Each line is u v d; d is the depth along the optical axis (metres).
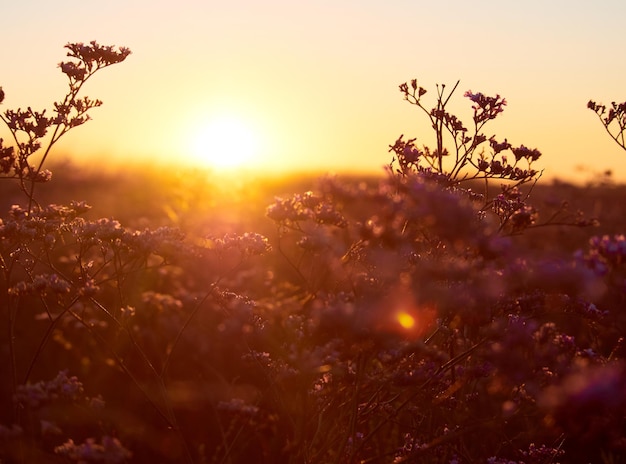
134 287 6.71
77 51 4.49
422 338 3.65
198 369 5.82
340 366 3.31
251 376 5.55
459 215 2.73
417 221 2.96
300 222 4.25
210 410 5.20
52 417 4.07
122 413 4.96
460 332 4.11
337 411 3.99
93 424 4.62
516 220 3.86
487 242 2.74
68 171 15.02
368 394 3.94
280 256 8.66
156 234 4.14
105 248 4.25
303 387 3.54
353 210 3.17
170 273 7.46
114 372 5.70
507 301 3.23
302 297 6.04
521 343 3.03
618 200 11.28
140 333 6.02
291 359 3.31
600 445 3.80
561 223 4.25
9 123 4.41
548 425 2.42
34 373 5.90
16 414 3.79
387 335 2.81
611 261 2.93
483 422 3.32
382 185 3.14
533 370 3.04
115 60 4.58
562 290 2.95
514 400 3.59
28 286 4.00
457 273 2.87
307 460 3.59
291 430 4.36
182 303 6.67
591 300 3.22
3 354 6.05
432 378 3.38
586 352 3.58
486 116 4.35
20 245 4.17
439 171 4.30
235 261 4.55
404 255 3.17
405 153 4.11
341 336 2.94
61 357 6.05
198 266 6.51
